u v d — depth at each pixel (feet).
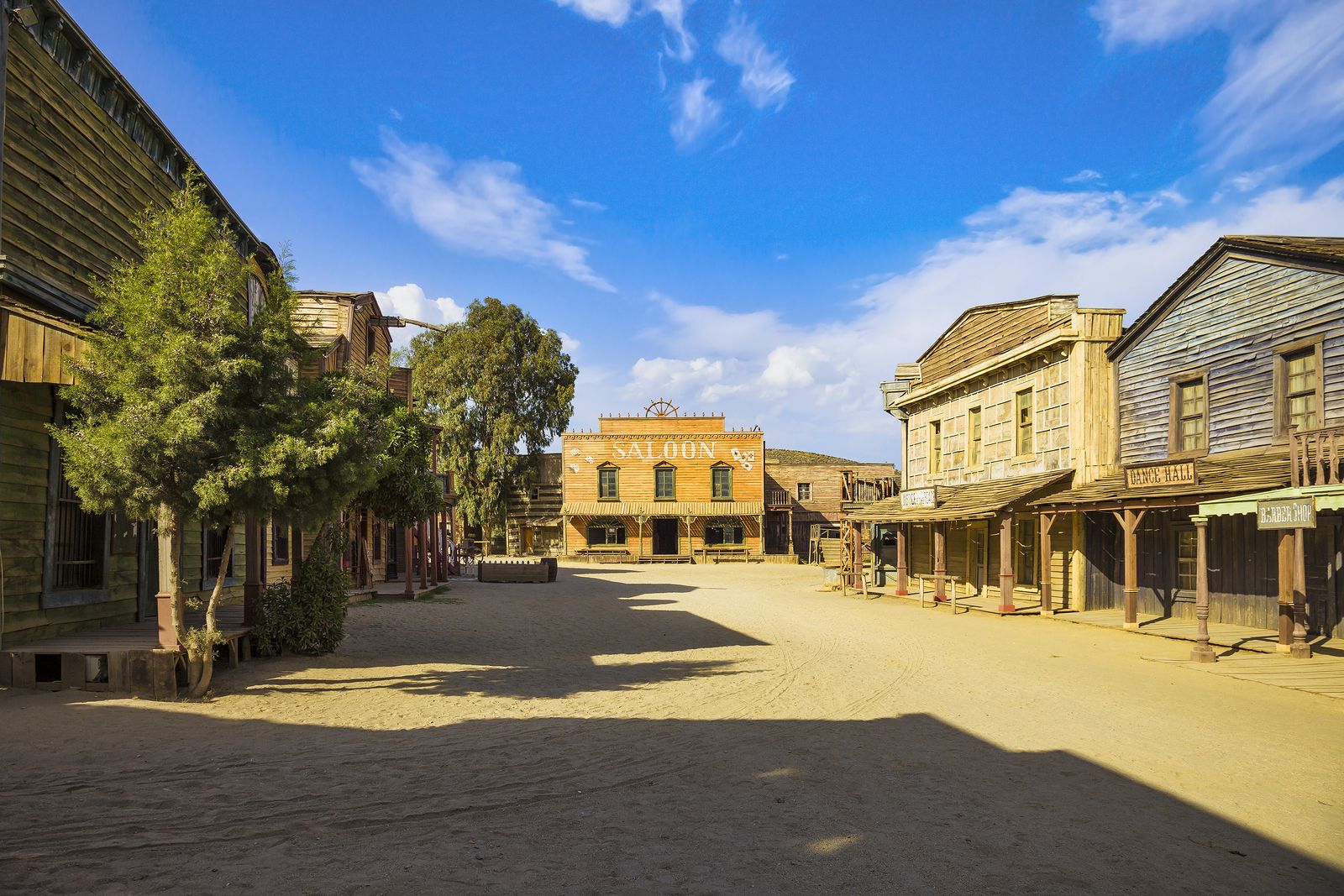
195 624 39.58
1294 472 43.16
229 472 27.32
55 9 34.42
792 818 18.75
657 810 19.17
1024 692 34.73
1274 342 51.11
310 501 30.22
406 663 39.86
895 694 34.19
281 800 18.86
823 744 25.71
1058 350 68.39
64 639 34.35
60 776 19.90
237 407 29.91
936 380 94.73
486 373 190.90
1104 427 65.51
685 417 183.62
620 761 23.30
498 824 17.92
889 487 135.74
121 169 41.73
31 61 34.06
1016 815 19.17
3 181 31.99
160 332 28.96
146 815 17.54
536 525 189.98
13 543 33.47
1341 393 46.37
